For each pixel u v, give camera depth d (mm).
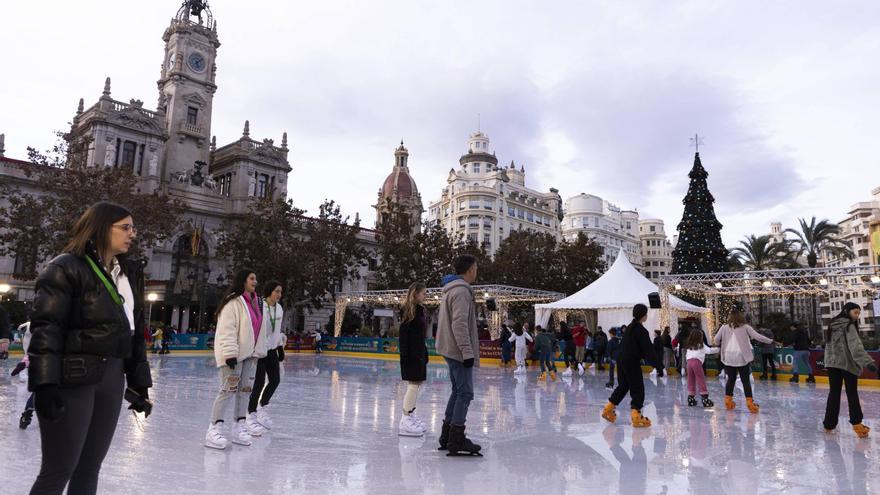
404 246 49844
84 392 2922
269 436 7512
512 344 30141
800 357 21062
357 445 6965
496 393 14352
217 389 13594
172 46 59344
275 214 46344
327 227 47438
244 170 59188
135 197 36719
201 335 35938
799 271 23812
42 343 2758
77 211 34844
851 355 8438
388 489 4957
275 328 8242
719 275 25297
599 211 126188
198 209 53469
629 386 9273
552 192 118500
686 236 37375
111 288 3092
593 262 57531
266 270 43688
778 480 5625
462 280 6797
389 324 63344
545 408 11320
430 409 10719
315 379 17656
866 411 11836
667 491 5133
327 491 4836
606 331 32562
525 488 5125
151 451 6238
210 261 53938
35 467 5340
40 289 2848
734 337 11461
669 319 26281
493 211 101250
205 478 5141
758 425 9414
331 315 60000
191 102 58625
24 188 42875
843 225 95375
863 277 24234
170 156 56375
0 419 8156
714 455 6809
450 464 6020
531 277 54688
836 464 6414
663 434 8320
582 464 6180
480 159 116062
